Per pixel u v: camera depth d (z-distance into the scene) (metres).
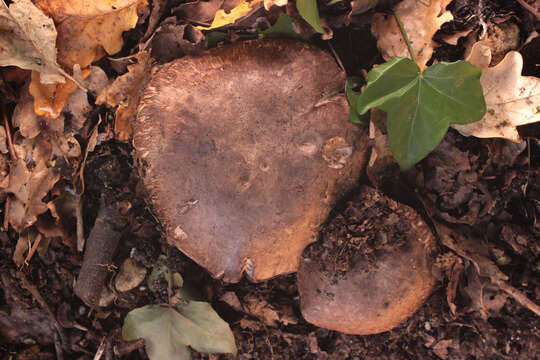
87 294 0.48
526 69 0.45
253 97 0.43
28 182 0.46
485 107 0.42
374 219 0.44
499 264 0.47
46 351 0.50
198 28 0.44
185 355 0.47
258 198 0.44
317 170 0.44
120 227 0.47
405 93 0.41
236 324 0.48
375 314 0.45
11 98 0.46
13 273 0.48
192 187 0.43
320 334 0.49
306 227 0.44
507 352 0.47
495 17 0.45
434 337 0.48
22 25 0.43
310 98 0.43
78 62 0.44
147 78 0.45
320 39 0.46
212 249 0.44
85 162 0.46
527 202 0.46
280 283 0.48
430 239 0.45
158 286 0.47
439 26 0.44
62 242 0.48
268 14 0.44
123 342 0.49
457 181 0.46
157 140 0.43
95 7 0.43
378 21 0.44
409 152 0.42
